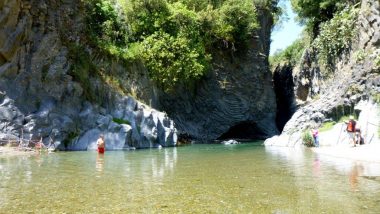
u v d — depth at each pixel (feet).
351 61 103.65
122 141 94.53
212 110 150.51
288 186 35.27
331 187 34.35
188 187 35.12
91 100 98.43
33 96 87.86
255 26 155.43
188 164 55.72
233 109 153.99
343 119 94.73
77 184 36.83
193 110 145.69
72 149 90.02
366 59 95.50
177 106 139.03
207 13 144.56
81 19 104.99
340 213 25.00
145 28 128.16
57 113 89.81
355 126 80.28
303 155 71.00
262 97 162.71
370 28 98.12
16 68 86.74
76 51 99.14
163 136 109.40
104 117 95.55
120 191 33.14
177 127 135.95
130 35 125.70
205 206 27.37
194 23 139.54
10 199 29.84
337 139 90.63
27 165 54.60
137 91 115.65
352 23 110.11
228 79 154.51
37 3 92.12
